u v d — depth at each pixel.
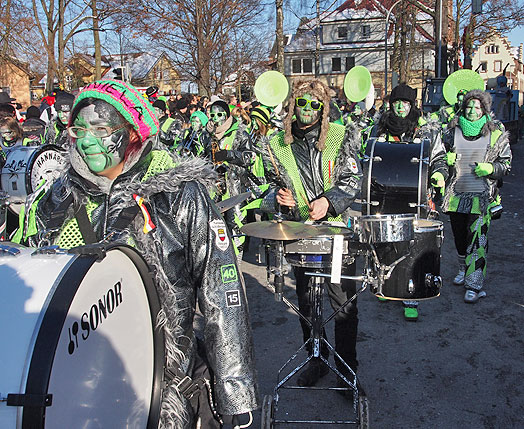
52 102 10.04
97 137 1.56
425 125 4.73
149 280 1.50
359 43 50.03
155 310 1.50
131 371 1.40
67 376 1.11
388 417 3.12
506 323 4.39
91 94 1.57
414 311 4.46
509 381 3.49
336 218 3.14
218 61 24.70
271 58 29.27
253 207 5.39
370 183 3.97
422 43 40.34
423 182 3.89
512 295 5.00
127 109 1.57
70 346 1.12
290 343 4.11
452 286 5.32
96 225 1.62
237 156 5.33
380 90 49.53
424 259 2.91
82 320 1.17
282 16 18.14
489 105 4.82
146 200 1.61
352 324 3.17
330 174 3.00
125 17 21.16
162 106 8.01
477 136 4.87
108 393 1.28
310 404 3.27
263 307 4.88
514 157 16.33
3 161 5.39
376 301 4.96
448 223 8.06
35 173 5.16
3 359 1.05
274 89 3.42
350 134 2.94
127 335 1.38
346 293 3.12
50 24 20.80
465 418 3.10
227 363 1.64
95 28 21.47
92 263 1.22
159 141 1.75
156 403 1.49
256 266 6.18
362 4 39.72
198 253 1.68
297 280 3.28
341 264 2.50
